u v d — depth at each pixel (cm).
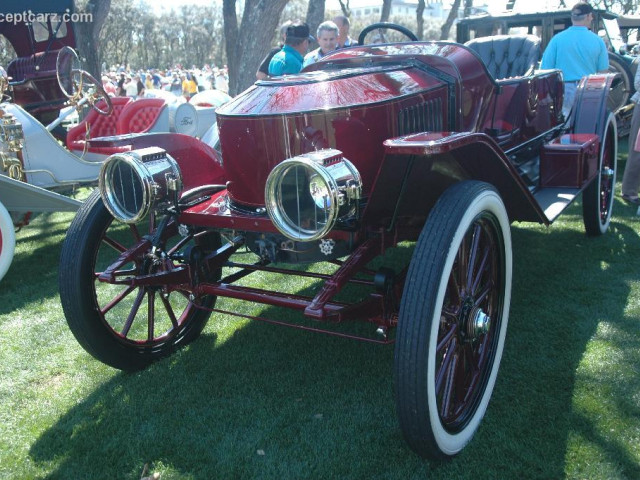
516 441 224
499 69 511
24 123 451
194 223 255
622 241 439
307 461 219
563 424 232
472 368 237
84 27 1039
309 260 245
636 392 251
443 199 207
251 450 227
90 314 261
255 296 245
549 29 684
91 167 491
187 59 5328
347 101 240
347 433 235
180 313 357
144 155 238
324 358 295
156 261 265
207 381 278
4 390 278
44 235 541
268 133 242
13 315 364
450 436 210
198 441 234
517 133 356
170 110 587
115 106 651
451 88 285
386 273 228
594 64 517
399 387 195
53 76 682
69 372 293
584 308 332
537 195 332
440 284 193
